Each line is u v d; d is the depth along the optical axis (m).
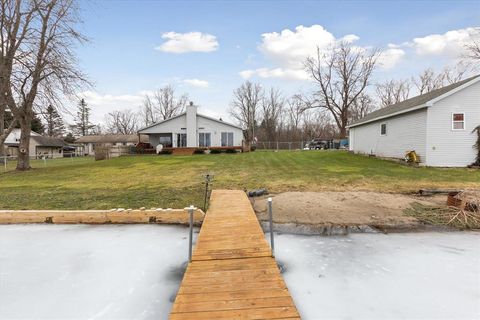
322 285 4.27
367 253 5.27
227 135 28.25
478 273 4.51
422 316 3.53
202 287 3.61
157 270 4.83
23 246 5.82
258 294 3.45
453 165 13.62
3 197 9.32
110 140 51.22
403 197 8.18
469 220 6.55
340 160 17.59
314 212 7.26
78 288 4.32
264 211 7.48
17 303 3.96
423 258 5.04
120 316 3.67
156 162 19.11
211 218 6.31
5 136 17.41
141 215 7.09
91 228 6.81
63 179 13.22
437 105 13.52
